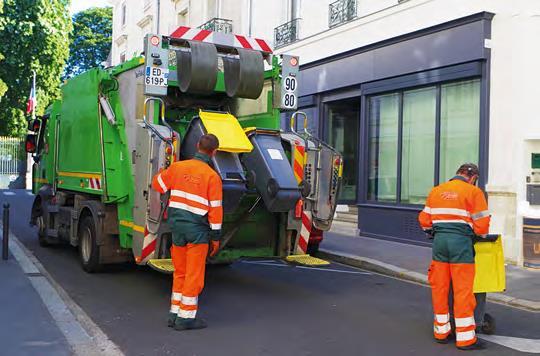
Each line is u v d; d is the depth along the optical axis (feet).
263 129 23.18
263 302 23.44
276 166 22.12
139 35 98.37
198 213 18.56
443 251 17.95
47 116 36.63
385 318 21.30
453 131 36.50
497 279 18.44
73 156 30.83
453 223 17.84
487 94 33.65
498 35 33.12
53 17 108.58
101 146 26.76
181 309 19.16
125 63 25.26
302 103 49.26
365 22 42.01
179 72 24.31
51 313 20.67
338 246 37.14
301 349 17.48
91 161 28.17
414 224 38.01
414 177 39.45
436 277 18.25
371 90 41.83
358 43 42.88
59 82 111.96
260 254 24.99
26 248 35.73
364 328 19.90
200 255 18.98
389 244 38.22
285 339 18.45
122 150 25.03
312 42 47.93
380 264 31.07
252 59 25.49
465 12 34.27
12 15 103.04
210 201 18.66
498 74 33.09
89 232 27.68
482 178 33.76
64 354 16.56
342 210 48.29
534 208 30.89
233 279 28.19
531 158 31.53
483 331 19.54
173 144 21.94
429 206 18.58
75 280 26.61
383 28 40.50
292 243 25.13
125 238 25.21
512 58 32.35
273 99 26.63
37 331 18.58
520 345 18.33
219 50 26.23
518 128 31.86
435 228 18.24
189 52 24.30
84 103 29.19
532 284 26.91
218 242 22.70
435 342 18.40
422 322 20.80
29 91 107.24
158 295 23.98
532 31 31.35
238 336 18.66
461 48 34.65
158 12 88.99
